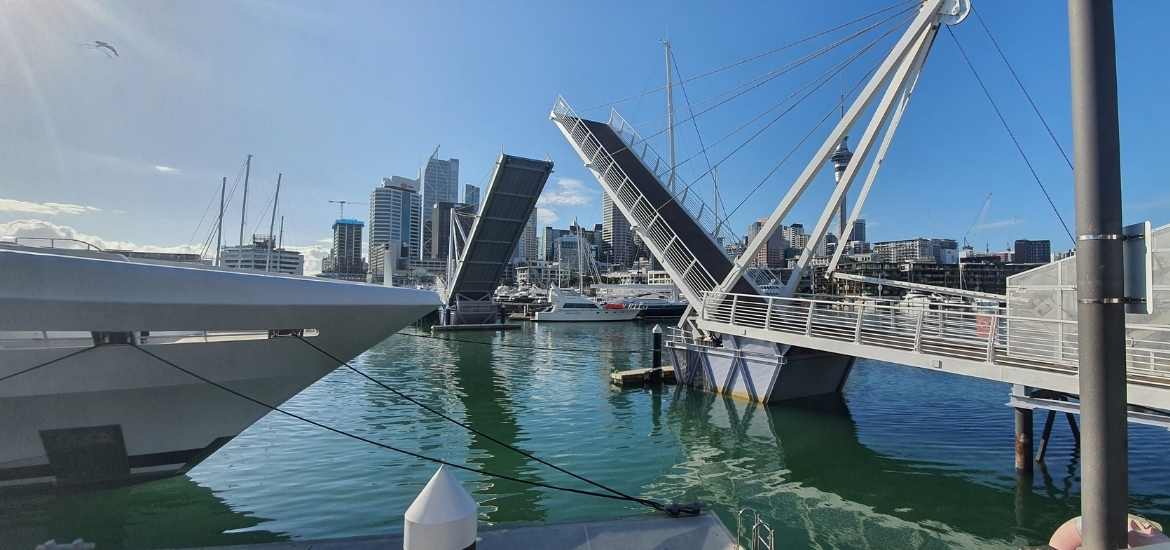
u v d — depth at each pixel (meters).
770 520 9.62
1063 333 12.67
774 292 23.05
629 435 15.20
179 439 8.48
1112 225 3.24
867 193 22.14
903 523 9.45
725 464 12.73
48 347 7.30
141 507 8.57
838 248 23.41
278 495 10.02
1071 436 14.52
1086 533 3.33
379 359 31.56
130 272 6.98
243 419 8.97
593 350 36.28
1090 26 3.26
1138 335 11.41
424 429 15.45
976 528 9.22
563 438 14.84
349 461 12.11
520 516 9.46
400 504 9.72
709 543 5.88
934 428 15.71
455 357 32.50
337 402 19.25
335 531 8.59
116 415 7.93
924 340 14.59
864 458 13.06
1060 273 12.91
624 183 24.36
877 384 22.92
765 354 18.81
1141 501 10.17
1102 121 3.23
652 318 67.44
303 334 8.98
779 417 17.12
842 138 18.06
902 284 22.11
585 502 10.18
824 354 19.27
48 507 7.82
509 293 97.12
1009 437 14.62
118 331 7.16
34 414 7.43
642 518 6.39
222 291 7.50
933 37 16.75
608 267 168.50
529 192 38.44
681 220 24.36
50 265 6.57
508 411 18.14
